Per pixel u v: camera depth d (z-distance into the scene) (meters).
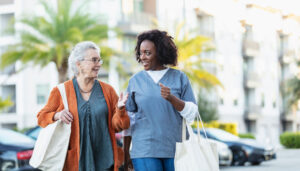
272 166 17.92
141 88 4.69
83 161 4.57
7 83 40.19
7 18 40.94
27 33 25.78
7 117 40.12
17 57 25.77
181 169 4.42
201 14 42.22
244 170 16.05
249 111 47.91
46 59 25.19
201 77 29.88
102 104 4.65
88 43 4.69
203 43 30.16
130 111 4.81
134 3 37.91
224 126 33.62
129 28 36.16
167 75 4.72
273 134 53.06
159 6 38.19
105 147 4.65
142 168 4.62
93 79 4.71
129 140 5.00
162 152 4.56
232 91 46.16
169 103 4.61
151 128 4.60
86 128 4.60
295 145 36.31
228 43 45.84
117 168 4.66
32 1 40.12
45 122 4.55
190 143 4.47
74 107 4.60
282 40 56.19
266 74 52.06
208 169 4.41
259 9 51.06
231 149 17.97
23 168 9.54
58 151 4.51
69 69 4.75
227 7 45.88
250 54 48.16
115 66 28.92
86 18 26.16
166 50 4.76
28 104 39.78
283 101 55.56
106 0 36.34
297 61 45.25
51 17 25.50
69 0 25.72
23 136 10.48
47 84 39.53
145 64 4.80
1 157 9.59
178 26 30.16
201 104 33.59
